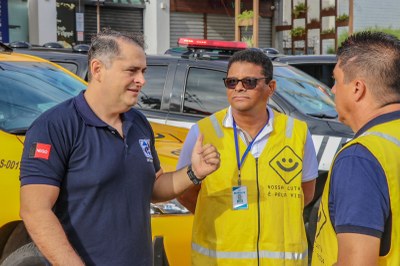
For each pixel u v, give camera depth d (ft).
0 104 12.57
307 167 9.75
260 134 9.32
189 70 19.93
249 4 68.44
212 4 66.33
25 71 14.34
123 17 62.18
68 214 7.95
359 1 73.56
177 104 19.76
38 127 7.89
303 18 63.77
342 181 6.15
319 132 17.34
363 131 6.48
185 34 65.36
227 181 9.20
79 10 58.44
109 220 8.01
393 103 6.45
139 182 8.29
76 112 8.07
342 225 6.05
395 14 75.87
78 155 7.93
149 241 8.58
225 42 22.08
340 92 6.70
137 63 8.08
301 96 19.25
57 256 7.48
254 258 9.07
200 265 9.30
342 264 6.02
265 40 70.18
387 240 6.07
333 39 63.26
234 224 9.10
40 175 7.70
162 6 62.95
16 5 56.03
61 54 21.44
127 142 8.28
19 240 11.44
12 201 11.00
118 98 8.11
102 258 8.00
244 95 9.21
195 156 8.93
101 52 8.04
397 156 6.15
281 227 9.16
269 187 9.18
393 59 6.33
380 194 6.00
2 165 11.16
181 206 11.42
